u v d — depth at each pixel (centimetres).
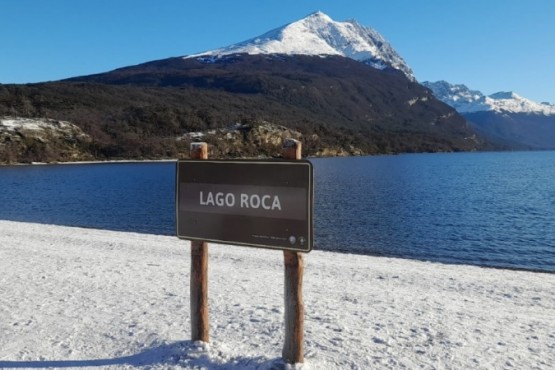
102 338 707
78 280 1132
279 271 1378
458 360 647
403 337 736
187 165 612
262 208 558
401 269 1497
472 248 2381
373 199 4731
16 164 14325
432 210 3856
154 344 672
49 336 720
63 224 3161
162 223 3231
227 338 705
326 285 1182
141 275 1220
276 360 580
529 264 2047
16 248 1686
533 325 859
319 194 5278
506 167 12012
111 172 10544
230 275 1273
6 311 852
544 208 3966
